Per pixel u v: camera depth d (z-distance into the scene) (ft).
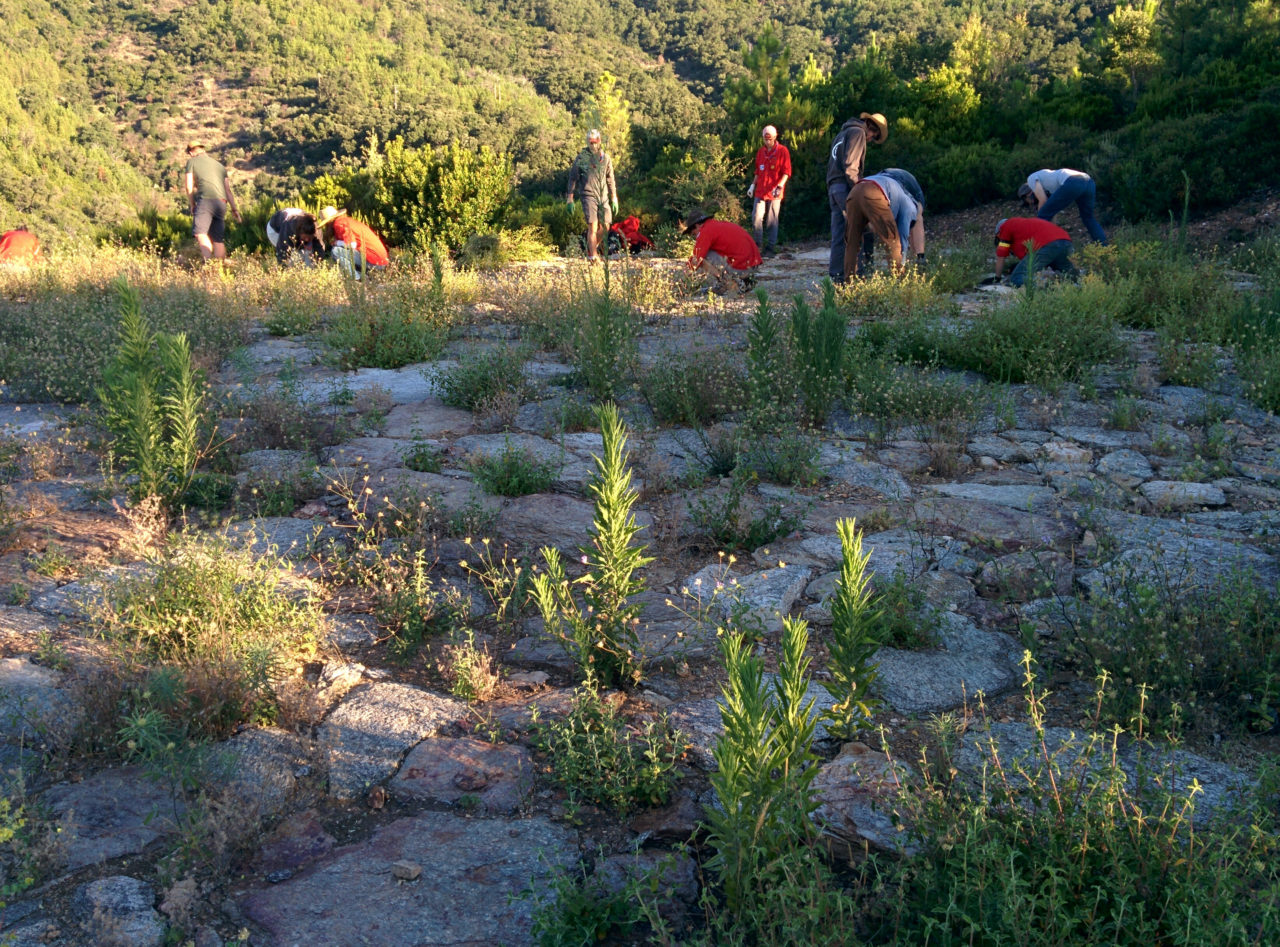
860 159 34.45
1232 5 71.82
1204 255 38.19
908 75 104.88
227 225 53.47
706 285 34.55
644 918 6.91
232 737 9.18
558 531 14.07
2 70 476.95
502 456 16.17
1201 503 14.92
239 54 579.07
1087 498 15.16
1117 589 11.36
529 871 7.49
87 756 8.77
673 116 82.94
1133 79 70.54
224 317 28.86
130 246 52.47
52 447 17.63
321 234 40.70
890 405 19.33
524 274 39.17
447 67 614.75
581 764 8.50
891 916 6.61
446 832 7.96
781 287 35.27
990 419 19.83
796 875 6.53
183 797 8.24
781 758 6.86
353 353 25.12
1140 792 7.25
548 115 479.82
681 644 10.94
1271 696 9.18
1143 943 5.99
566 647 10.19
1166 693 9.27
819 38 602.85
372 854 7.68
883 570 12.59
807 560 13.15
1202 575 11.94
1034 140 57.31
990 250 42.16
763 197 47.80
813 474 15.97
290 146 481.46
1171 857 6.44
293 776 8.63
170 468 15.23
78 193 306.76
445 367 24.71
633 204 59.72
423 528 13.91
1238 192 44.65
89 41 599.57
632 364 21.79
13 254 44.06
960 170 55.98
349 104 482.69
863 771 8.29
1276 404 19.93
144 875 7.34
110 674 9.28
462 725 9.58
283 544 13.67
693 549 13.66
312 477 15.76
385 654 11.09
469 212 49.19
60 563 12.70
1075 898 6.35
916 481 16.35
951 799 7.52
